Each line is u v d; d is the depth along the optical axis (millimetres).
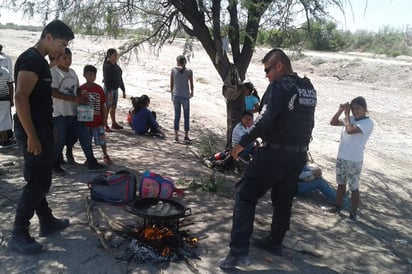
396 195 7551
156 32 7523
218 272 3734
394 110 16031
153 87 16641
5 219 4332
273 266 3977
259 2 6301
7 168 5961
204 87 18359
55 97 5488
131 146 7879
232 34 6789
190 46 7793
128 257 3770
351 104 5594
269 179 3768
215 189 5820
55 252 3789
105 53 8711
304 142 3811
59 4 6652
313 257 4328
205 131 10258
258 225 4918
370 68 24484
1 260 3607
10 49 28359
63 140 5688
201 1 6387
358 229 5402
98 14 6973
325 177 7910
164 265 3738
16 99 3404
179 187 5789
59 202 4859
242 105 7023
